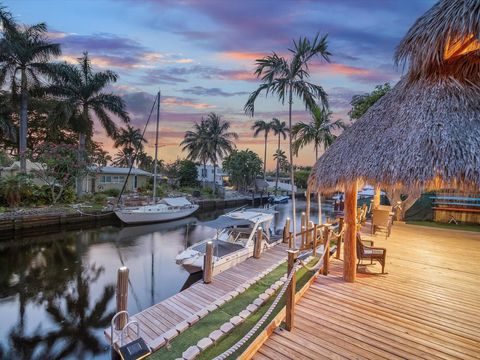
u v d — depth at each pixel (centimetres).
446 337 335
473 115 352
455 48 380
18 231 1361
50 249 1195
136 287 830
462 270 566
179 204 2105
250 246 888
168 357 393
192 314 515
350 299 435
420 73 418
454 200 1145
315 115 1179
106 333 459
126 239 1425
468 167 309
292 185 1109
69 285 832
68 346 538
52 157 1825
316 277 523
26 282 846
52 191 1789
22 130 1973
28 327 602
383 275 538
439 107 370
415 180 336
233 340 429
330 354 305
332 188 459
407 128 380
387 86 1233
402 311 397
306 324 364
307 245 825
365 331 348
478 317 381
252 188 4031
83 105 2291
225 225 892
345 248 510
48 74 2066
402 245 771
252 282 648
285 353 308
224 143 3575
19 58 1956
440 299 436
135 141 4484
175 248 1280
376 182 379
